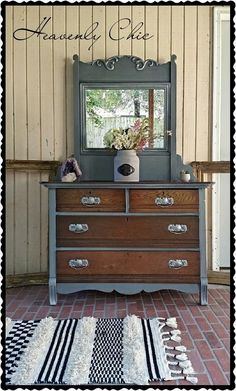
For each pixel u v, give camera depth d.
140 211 2.49
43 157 3.07
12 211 3.03
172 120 3.01
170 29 3.04
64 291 2.53
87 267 2.51
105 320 2.24
